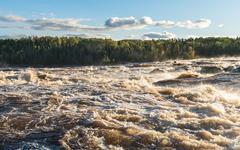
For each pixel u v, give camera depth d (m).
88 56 78.12
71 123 12.95
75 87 19.66
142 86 20.25
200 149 10.90
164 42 94.69
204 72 38.50
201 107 15.27
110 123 12.90
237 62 59.09
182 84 25.56
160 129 12.57
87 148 10.95
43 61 76.94
